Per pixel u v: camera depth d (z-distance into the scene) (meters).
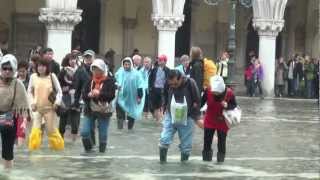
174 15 42.97
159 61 28.31
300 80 46.75
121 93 24.45
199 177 15.16
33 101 18.64
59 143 18.88
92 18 50.47
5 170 15.43
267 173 16.06
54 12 40.66
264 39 45.28
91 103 18.33
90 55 20.44
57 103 18.72
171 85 16.88
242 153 19.44
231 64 37.09
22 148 19.03
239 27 51.22
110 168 16.09
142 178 14.87
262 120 29.72
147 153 18.73
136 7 50.53
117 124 25.06
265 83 45.41
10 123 15.12
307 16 52.12
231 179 15.08
